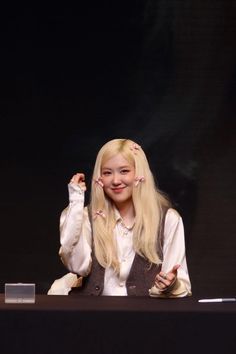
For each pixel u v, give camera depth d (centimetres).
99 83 1113
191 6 1107
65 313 470
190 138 1115
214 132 1112
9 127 1120
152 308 480
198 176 1113
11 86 1116
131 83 1113
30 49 1113
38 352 470
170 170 1113
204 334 467
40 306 488
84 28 1110
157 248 634
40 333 470
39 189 1125
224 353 466
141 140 1116
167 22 1109
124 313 469
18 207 1126
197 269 1116
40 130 1120
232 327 466
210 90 1110
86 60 1113
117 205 652
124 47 1112
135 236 633
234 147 1111
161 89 1112
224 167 1113
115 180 639
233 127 1110
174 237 637
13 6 1109
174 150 1115
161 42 1110
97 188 650
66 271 1130
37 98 1116
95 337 469
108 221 645
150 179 648
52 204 1126
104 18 1109
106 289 632
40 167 1123
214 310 471
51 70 1113
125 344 469
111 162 643
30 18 1110
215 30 1109
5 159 1123
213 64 1110
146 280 630
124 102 1116
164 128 1113
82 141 1119
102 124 1117
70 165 1122
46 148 1120
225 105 1111
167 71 1111
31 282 1130
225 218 1116
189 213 1115
